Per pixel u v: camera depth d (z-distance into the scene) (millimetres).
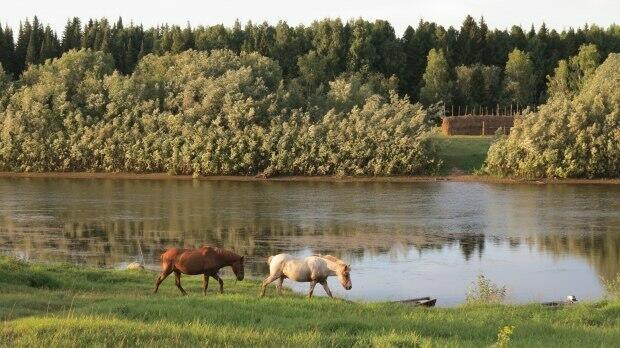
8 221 62938
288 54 154250
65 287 28906
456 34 163500
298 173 107812
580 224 60844
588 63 144125
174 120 111750
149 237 55438
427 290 38281
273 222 62812
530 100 149500
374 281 40406
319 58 149625
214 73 121062
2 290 26000
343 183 99438
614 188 89938
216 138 109750
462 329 20422
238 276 28828
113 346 16328
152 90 117438
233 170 108438
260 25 164750
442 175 103812
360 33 154625
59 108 115938
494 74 149250
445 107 142250
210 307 22703
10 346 16000
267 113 113000
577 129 98875
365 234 56656
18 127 114625
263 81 117812
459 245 52156
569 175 98562
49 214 67312
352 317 21953
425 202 77000
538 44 160625
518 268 44594
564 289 39094
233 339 17141
